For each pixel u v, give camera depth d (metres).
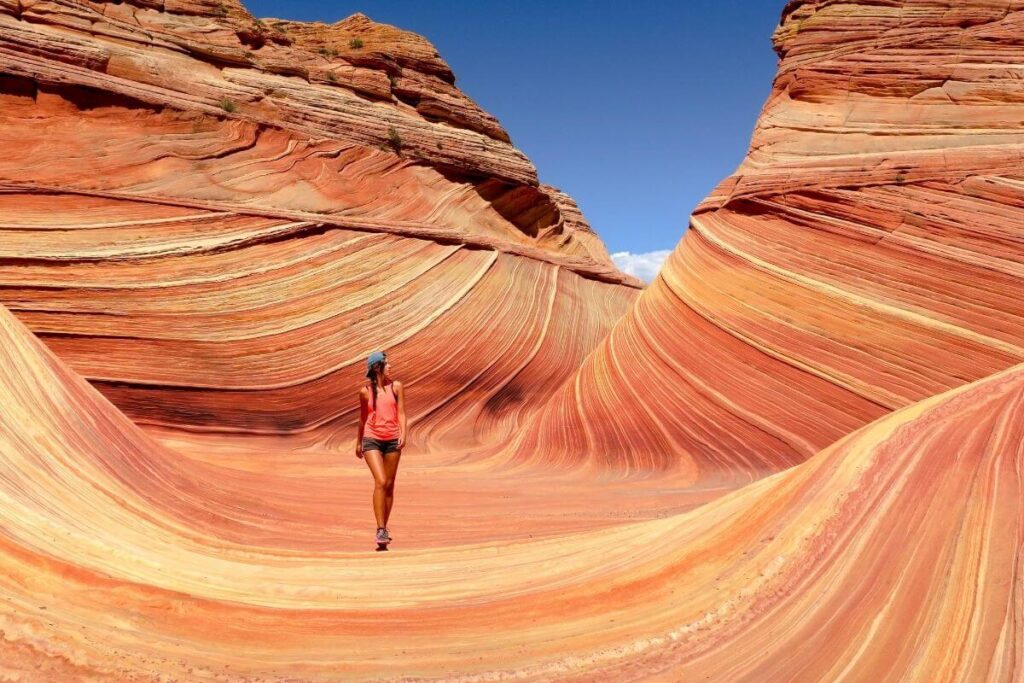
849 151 12.31
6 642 2.73
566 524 6.67
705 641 3.24
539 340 20.98
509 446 15.96
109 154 16.73
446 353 18.30
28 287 13.48
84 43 17.75
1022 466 3.58
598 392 14.68
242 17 22.58
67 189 14.88
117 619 3.14
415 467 12.54
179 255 15.23
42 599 3.07
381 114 24.06
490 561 4.63
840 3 14.01
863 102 12.88
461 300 19.27
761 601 3.41
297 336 15.98
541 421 16.00
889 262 11.01
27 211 14.27
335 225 17.86
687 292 13.56
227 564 4.24
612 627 3.47
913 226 11.00
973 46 12.27
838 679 2.79
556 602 3.73
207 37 21.27
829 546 3.55
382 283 17.95
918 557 3.25
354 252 17.83
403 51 26.38
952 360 10.07
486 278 20.44
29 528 3.50
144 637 3.08
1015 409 4.23
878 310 10.80
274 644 3.27
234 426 14.71
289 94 21.80
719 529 4.13
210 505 5.59
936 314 10.38
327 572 4.32
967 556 3.12
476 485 10.07
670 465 12.11
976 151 11.07
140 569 3.68
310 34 26.55
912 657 2.78
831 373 10.89
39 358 5.35
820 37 14.09
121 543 3.94
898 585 3.15
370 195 21.52
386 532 5.30
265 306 15.79
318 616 3.53
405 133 24.30
